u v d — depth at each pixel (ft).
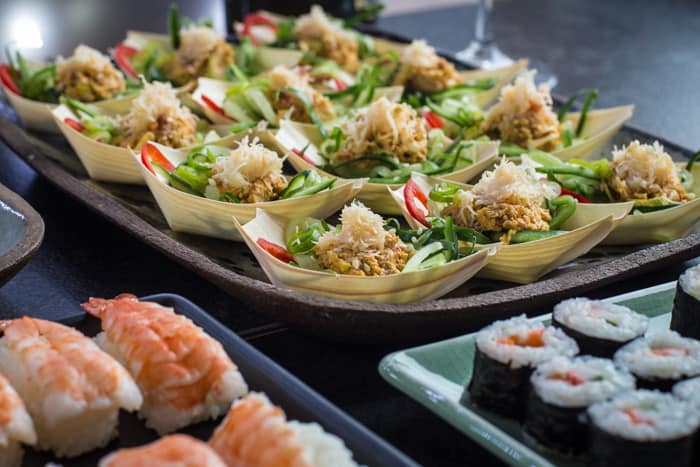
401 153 2.26
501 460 1.58
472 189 2.04
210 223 2.04
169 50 3.01
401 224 2.15
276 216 2.01
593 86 3.20
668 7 4.36
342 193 2.05
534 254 1.91
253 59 2.97
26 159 2.34
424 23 4.03
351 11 3.76
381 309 1.70
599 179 2.18
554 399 1.52
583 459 1.53
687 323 1.71
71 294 1.92
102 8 3.52
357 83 2.64
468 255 1.90
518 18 4.12
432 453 1.60
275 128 2.47
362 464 1.45
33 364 1.51
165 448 1.38
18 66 2.74
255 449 1.40
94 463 1.50
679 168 2.24
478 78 2.82
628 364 1.58
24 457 1.50
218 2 3.81
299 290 1.81
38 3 3.37
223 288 1.82
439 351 1.64
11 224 1.90
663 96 3.09
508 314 1.76
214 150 2.22
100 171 2.30
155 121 2.32
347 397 1.69
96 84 2.64
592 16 4.18
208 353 1.55
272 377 1.57
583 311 1.67
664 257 1.90
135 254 2.06
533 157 2.29
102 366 1.51
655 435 1.45
